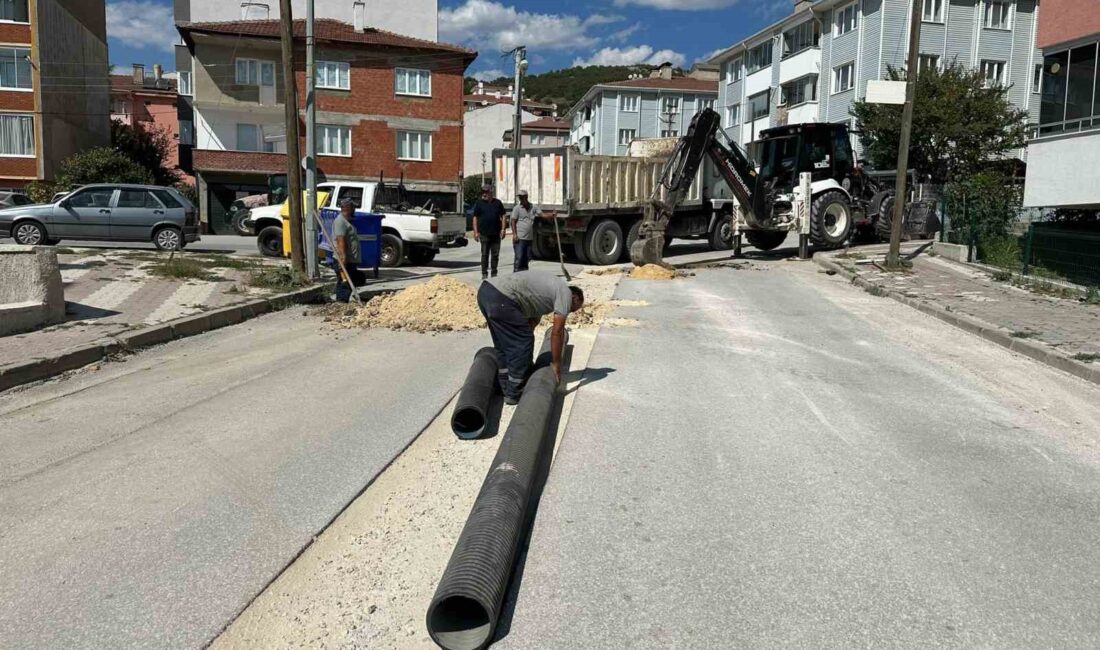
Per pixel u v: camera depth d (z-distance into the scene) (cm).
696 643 325
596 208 1941
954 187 1908
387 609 351
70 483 491
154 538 415
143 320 998
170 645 322
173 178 4769
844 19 3872
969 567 392
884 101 1603
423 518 445
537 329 1023
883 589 369
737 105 5119
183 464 524
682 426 611
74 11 3922
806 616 346
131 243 2152
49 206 1884
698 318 1129
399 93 4200
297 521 436
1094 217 1764
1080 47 1617
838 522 441
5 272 938
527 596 360
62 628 333
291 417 630
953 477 514
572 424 611
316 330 1038
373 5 4850
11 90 3434
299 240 1452
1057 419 655
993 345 965
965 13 3634
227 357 868
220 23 4019
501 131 7612
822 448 566
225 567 385
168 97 6347
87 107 4109
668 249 2330
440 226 2023
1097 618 348
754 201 1898
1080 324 1040
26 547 405
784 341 971
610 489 484
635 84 6550
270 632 333
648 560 395
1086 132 1561
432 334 997
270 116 4109
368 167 4191
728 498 472
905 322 1125
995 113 2953
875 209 2161
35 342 855
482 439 579
